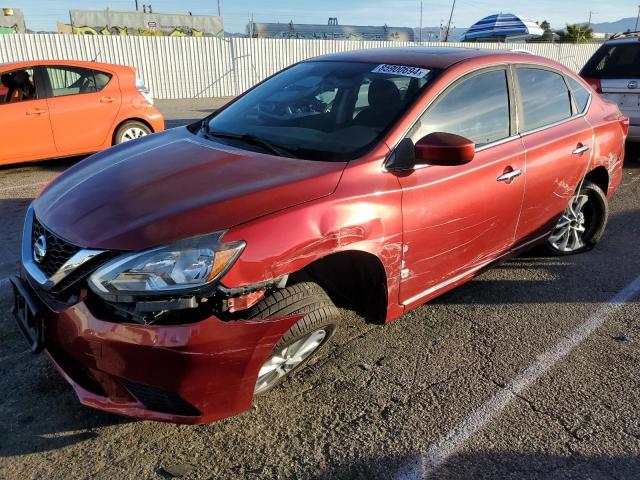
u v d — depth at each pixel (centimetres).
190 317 224
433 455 249
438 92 317
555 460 249
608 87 774
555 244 463
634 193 677
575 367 318
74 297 230
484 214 337
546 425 270
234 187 253
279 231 237
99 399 234
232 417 267
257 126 337
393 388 294
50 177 704
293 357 274
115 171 288
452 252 327
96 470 233
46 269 246
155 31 2389
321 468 239
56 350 242
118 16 2306
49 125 712
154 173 276
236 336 226
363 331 348
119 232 228
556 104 411
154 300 217
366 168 276
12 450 242
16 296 267
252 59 2028
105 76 759
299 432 260
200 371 223
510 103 365
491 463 246
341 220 255
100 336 218
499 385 300
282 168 274
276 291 248
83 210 250
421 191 292
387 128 297
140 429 258
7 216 539
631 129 767
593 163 435
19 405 270
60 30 2308
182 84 1931
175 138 342
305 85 363
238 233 229
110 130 763
